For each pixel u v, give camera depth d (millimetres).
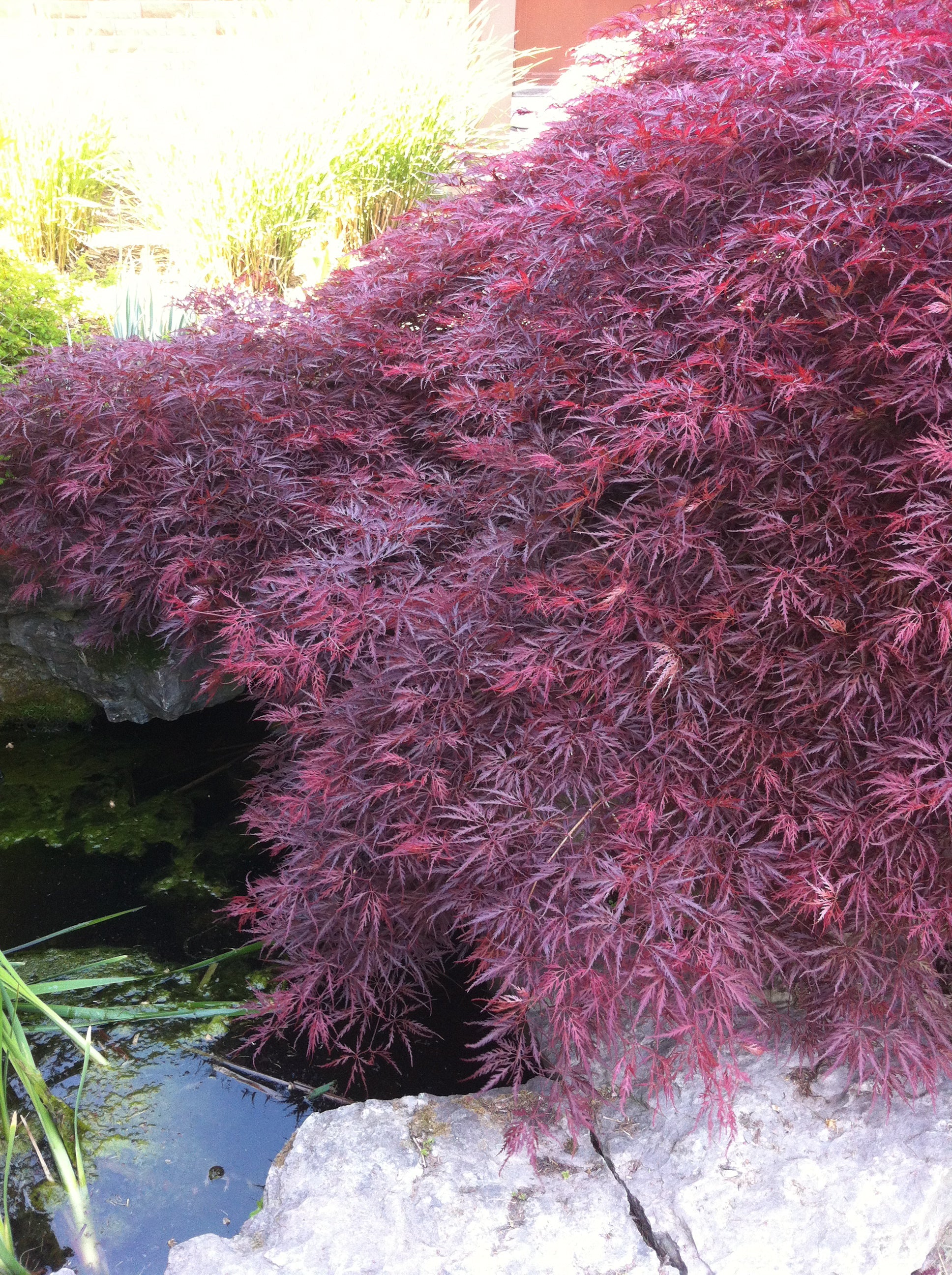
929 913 1205
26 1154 1365
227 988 1585
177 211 3420
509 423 1501
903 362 1278
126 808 1913
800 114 1351
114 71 3736
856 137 1294
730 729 1294
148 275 3201
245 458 1724
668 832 1283
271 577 1642
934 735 1255
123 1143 1386
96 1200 1325
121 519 1788
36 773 1993
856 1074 1300
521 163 1796
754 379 1312
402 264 1891
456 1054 1507
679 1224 1212
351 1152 1273
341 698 1465
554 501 1447
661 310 1390
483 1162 1269
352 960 1441
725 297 1350
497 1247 1193
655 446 1370
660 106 1477
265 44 3703
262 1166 1374
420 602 1431
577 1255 1192
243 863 1806
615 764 1307
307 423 1736
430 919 1361
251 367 1808
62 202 3400
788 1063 1321
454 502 1614
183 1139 1396
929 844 1237
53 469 1837
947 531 1203
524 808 1291
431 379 1669
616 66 1941
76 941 1654
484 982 1600
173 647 1910
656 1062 1248
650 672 1258
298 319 1940
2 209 3299
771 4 1747
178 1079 1466
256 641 1525
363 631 1445
